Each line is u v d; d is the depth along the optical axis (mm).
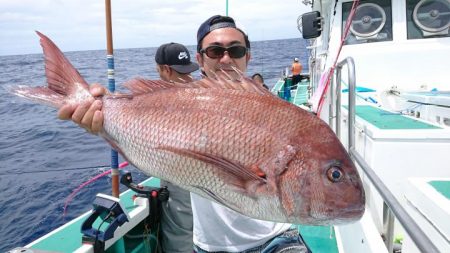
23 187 6660
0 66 46375
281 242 1915
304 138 1318
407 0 4438
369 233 2033
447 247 1565
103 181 6750
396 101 3584
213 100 1436
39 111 15516
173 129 1446
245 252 1886
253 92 1434
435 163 2381
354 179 1308
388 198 1396
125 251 2883
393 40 4504
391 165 2436
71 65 1741
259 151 1320
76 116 1663
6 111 15695
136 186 3088
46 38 1729
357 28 4629
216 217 1889
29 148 9508
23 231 5203
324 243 3248
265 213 1331
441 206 1613
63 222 5398
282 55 43812
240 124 1357
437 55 4238
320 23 4336
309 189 1289
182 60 3654
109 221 2412
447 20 4332
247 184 1303
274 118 1354
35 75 29234
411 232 1130
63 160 8344
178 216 3002
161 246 3186
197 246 2029
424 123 2684
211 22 2066
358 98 3955
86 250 2285
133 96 1622
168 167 1450
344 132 3268
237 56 2023
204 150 1372
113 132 1629
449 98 2775
